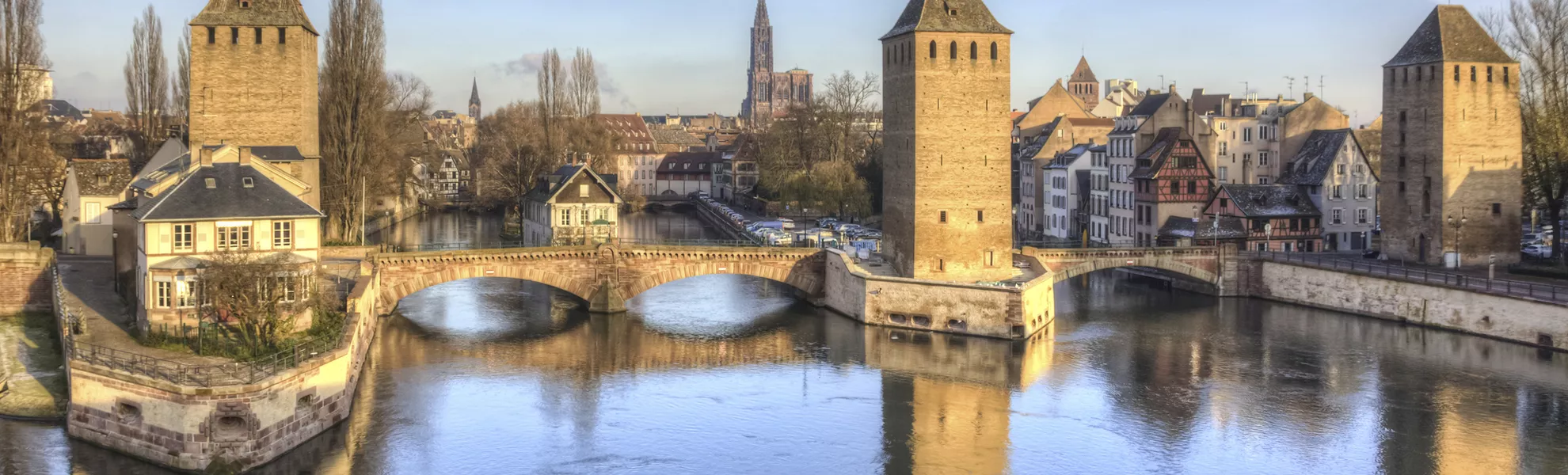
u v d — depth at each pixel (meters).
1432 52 111.69
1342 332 97.38
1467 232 112.00
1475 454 64.44
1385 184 118.12
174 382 56.53
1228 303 113.94
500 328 96.88
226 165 75.06
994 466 63.00
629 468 61.97
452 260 99.19
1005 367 84.25
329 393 64.75
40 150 99.75
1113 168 145.62
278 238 73.81
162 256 70.38
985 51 106.62
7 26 93.44
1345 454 64.69
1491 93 111.44
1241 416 71.75
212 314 68.31
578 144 168.38
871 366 84.69
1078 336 95.75
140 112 137.75
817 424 70.25
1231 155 155.88
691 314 105.31
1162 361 86.25
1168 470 62.34
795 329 98.50
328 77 114.62
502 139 196.38
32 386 66.69
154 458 57.47
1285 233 130.12
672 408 73.19
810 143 182.38
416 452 63.06
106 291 83.81
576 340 92.44
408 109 155.75
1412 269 107.94
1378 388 77.81
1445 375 81.00
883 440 67.06
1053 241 155.00
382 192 127.81
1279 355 88.19
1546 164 106.19
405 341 90.12
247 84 100.75
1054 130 171.00
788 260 108.75
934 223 107.00
